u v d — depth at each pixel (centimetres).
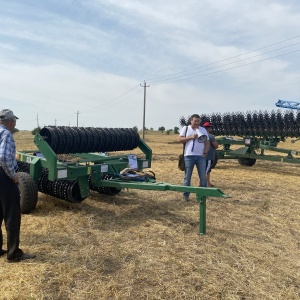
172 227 595
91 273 407
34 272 402
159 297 360
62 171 622
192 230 584
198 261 452
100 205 734
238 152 1446
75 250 478
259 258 470
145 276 405
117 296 359
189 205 751
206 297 363
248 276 414
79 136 691
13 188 425
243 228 607
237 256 475
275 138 1447
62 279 386
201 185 780
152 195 842
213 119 1644
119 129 810
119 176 705
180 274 412
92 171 687
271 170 1441
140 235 545
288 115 1367
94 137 720
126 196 826
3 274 397
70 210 684
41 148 621
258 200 838
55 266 421
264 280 405
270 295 371
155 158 1772
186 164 772
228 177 1199
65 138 663
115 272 414
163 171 1269
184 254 474
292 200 855
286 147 2738
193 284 390
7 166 410
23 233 538
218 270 427
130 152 2116
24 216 631
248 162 1558
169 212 691
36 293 358
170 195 846
